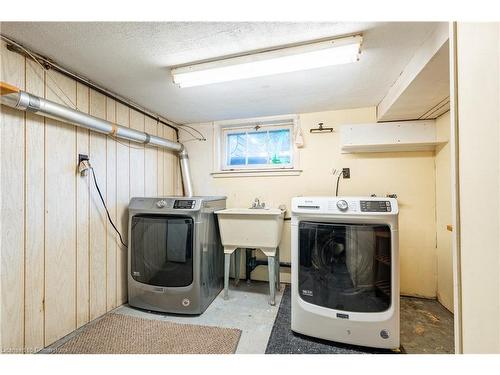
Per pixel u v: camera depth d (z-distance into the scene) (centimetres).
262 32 129
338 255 161
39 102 135
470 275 70
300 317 163
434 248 230
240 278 283
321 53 140
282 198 274
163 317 193
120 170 216
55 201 157
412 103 189
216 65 156
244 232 216
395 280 145
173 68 166
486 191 63
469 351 70
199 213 198
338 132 256
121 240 215
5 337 130
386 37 133
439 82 154
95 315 187
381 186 246
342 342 153
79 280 174
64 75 166
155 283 201
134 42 137
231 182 292
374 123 237
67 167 166
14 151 135
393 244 146
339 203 156
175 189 304
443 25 116
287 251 267
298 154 268
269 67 156
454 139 77
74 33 128
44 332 149
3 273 129
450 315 197
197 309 194
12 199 134
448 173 207
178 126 311
